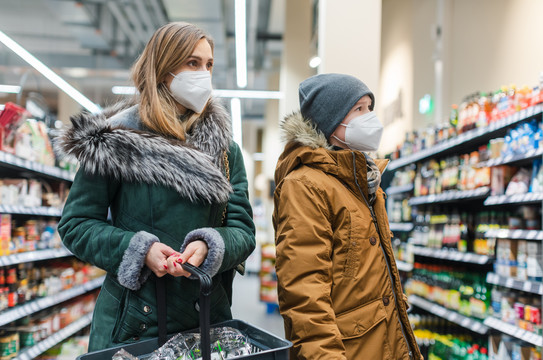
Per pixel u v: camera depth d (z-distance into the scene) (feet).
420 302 14.78
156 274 4.22
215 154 4.73
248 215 5.11
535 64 12.03
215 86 54.85
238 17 19.04
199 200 4.56
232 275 5.02
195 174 4.43
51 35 40.42
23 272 11.09
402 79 22.27
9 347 10.21
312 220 4.95
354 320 4.98
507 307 10.11
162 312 4.33
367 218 5.28
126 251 4.13
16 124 10.41
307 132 5.54
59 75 20.54
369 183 5.44
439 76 17.78
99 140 4.33
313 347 4.57
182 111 4.99
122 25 35.70
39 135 12.00
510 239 9.98
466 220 12.46
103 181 4.48
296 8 31.96
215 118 4.90
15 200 10.96
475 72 15.61
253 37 42.80
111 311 4.43
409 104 21.01
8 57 35.29
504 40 13.73
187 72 4.64
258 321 22.57
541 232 8.73
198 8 32.86
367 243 5.21
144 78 4.76
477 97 12.03
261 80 63.46
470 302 11.76
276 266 5.08
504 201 9.91
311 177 5.16
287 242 4.93
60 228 4.42
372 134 5.59
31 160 11.37
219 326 4.62
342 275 5.06
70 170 14.14
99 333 4.43
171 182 4.38
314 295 4.68
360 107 5.69
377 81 14.12
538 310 9.07
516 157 9.50
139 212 4.46
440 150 13.33
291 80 31.73
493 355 10.61
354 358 4.93
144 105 4.63
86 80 47.70
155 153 4.36
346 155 5.24
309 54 31.81
